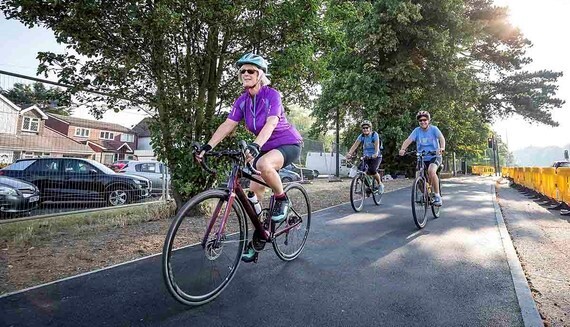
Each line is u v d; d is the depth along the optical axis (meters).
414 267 3.43
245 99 3.24
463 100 21.95
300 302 2.62
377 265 3.50
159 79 5.85
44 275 3.21
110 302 2.59
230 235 2.90
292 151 3.27
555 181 8.64
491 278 3.13
